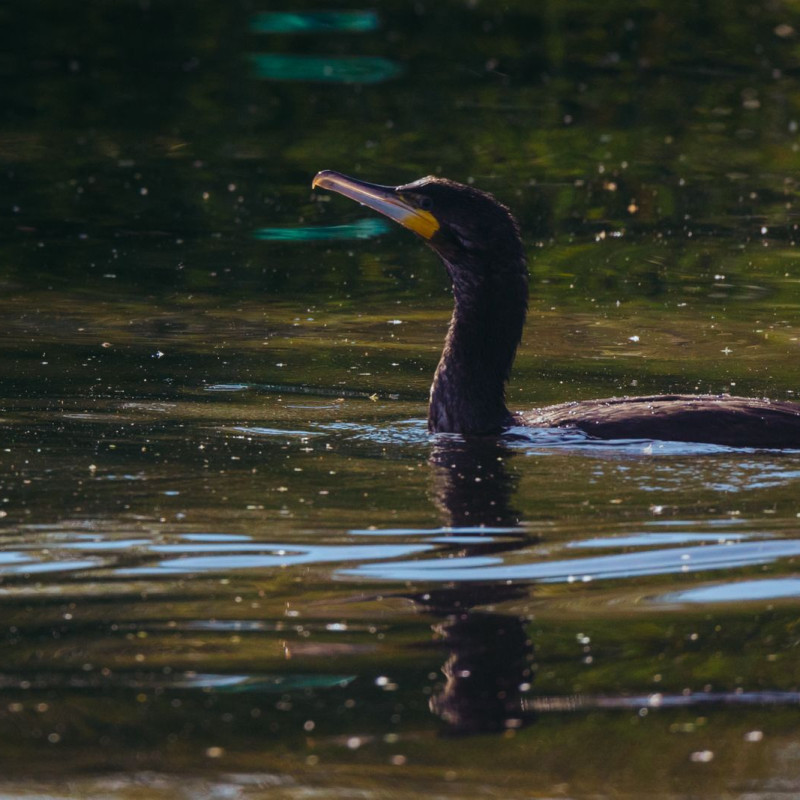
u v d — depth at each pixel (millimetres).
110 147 26094
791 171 25250
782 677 7812
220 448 11844
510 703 7539
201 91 30266
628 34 35531
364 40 34875
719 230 21641
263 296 18094
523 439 12180
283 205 22844
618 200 23297
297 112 28859
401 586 8984
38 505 10289
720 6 37844
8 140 26328
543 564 9336
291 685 7695
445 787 6734
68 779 6758
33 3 36906
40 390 13648
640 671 7879
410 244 21000
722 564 9367
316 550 9539
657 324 16953
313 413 13117
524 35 35438
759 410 12000
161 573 9148
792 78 32062
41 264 19344
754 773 6836
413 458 11641
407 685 7711
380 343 16047
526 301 13203
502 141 26953
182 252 20156
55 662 7934
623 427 11898
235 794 6637
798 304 17859
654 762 6949
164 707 7449
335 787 6699
